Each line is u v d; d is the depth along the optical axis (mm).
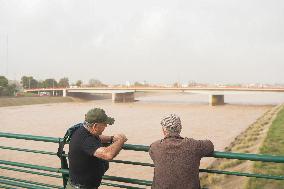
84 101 152000
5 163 5809
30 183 5680
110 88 143625
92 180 4035
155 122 67312
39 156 31594
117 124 64000
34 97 133750
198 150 3676
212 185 18953
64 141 4359
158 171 3660
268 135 32188
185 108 109125
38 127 59000
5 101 115375
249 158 3812
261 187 14914
